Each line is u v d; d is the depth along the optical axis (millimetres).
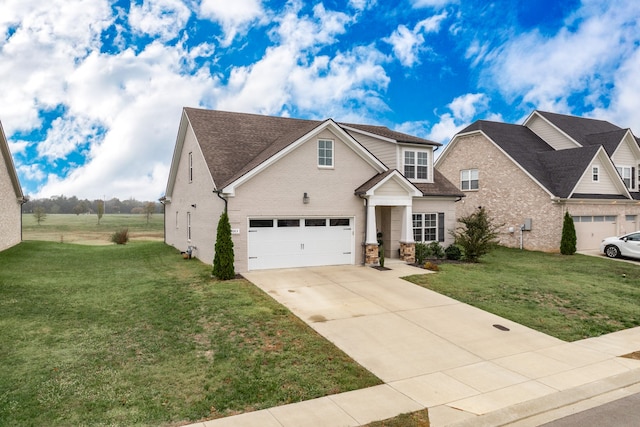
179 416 5434
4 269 15070
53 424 5160
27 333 8469
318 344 8219
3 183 20500
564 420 5621
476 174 27328
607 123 32125
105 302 11055
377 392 6340
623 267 17859
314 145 16141
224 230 13906
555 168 24219
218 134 18672
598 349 8539
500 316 10586
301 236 16109
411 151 20625
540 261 19375
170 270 15812
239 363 7215
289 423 5312
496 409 5840
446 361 7688
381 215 19609
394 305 11266
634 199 25406
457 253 18859
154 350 7746
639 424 5508
